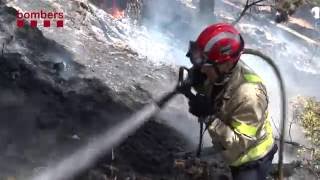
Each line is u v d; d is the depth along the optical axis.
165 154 5.66
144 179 4.88
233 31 3.05
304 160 4.73
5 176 4.33
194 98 3.17
